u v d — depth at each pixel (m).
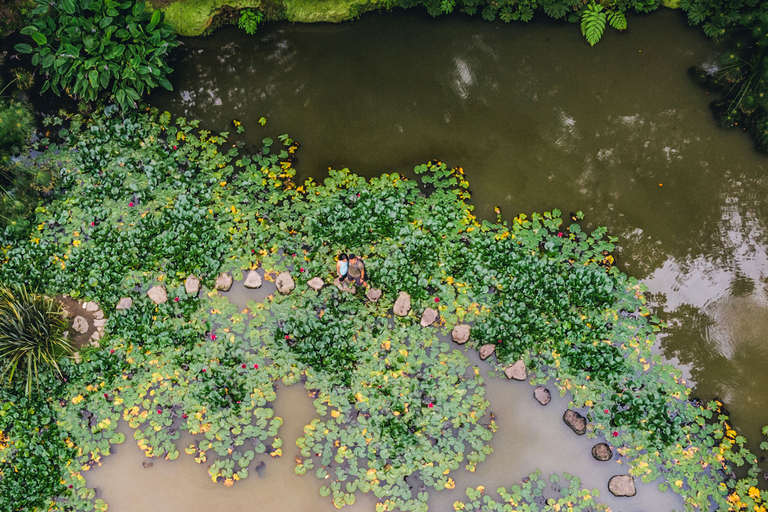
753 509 7.52
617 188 9.59
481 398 8.17
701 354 8.48
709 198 9.49
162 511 7.79
